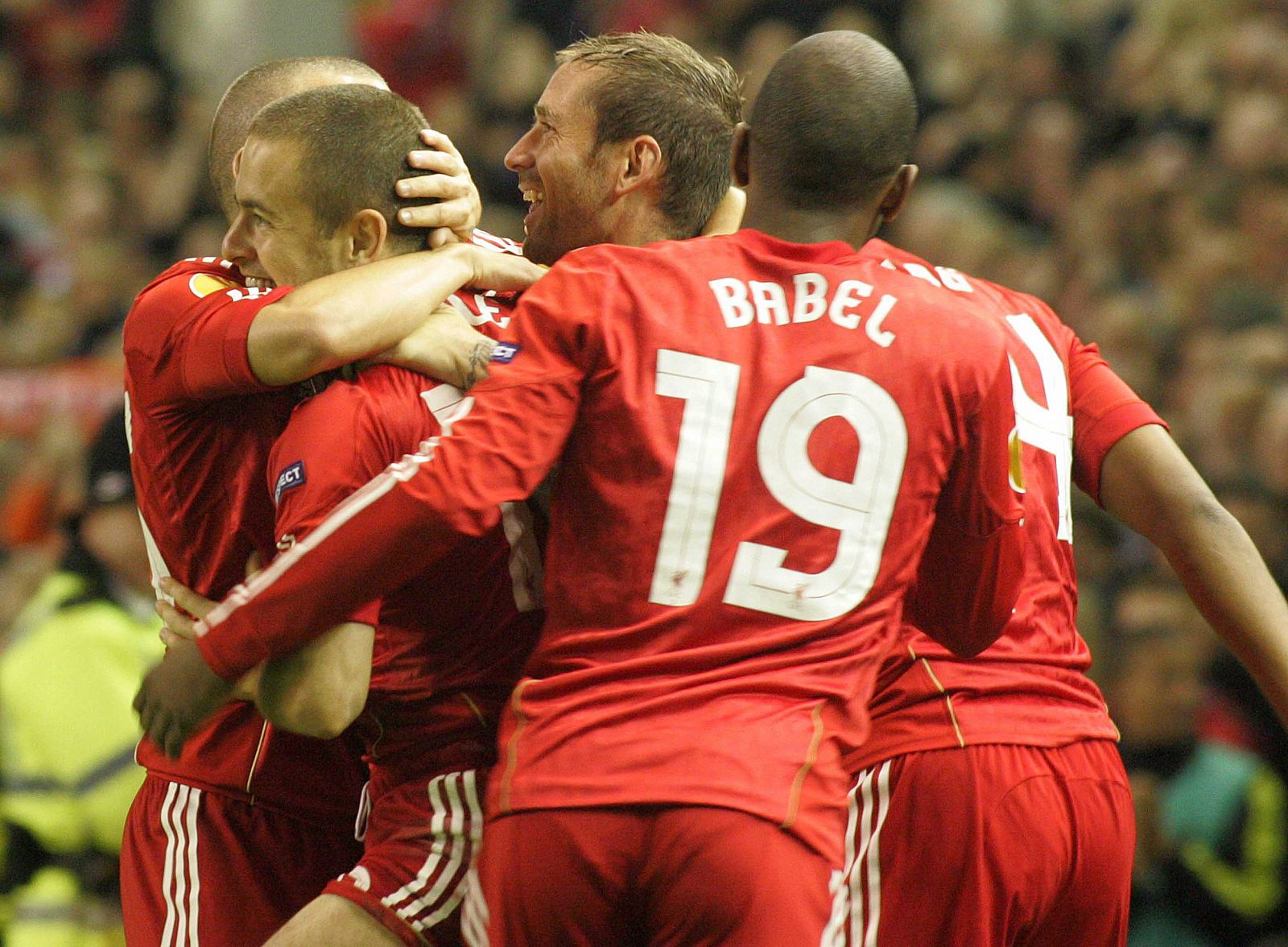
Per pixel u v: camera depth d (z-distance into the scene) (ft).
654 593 25.79
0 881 46.52
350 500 25.63
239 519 31.17
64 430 79.77
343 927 28.55
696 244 27.32
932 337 27.07
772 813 24.72
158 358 30.07
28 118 124.98
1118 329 78.95
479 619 29.37
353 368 28.99
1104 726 31.42
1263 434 67.15
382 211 29.53
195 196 111.86
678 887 24.68
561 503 26.68
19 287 101.45
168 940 33.12
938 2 102.12
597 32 111.04
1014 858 29.48
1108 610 64.13
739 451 26.00
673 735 25.03
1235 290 78.89
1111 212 87.30
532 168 31.48
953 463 27.58
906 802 29.43
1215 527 31.65
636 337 26.23
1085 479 32.89
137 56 125.49
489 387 26.09
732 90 32.27
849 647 26.18
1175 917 57.72
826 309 26.84
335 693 26.30
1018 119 94.27
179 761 33.27
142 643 47.42
